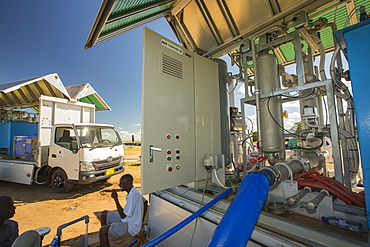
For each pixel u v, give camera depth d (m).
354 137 2.10
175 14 3.18
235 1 2.70
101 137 5.64
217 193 2.23
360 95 1.18
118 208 2.39
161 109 2.13
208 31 3.12
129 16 2.54
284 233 1.40
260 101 2.45
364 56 1.18
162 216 2.45
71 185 5.07
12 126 6.14
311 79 2.21
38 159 5.12
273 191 1.83
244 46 2.68
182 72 2.40
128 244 2.63
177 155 2.25
